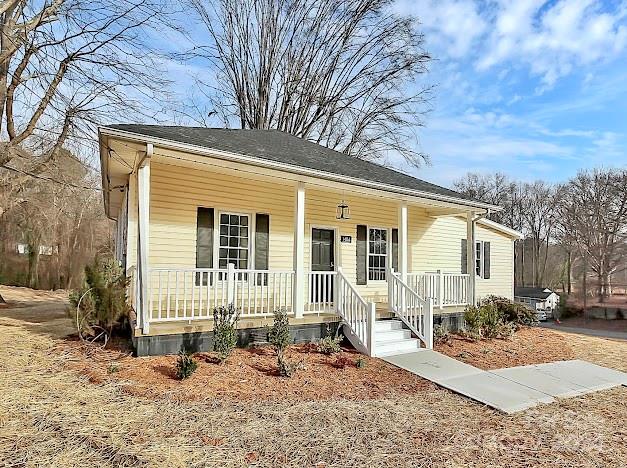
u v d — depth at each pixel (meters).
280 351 7.15
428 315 9.11
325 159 10.99
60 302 18.45
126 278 8.30
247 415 4.99
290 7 24.97
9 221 23.98
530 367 8.41
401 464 4.07
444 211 13.62
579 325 23.25
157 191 9.02
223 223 9.90
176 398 5.31
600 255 29.70
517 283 43.94
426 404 5.91
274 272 8.30
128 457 3.81
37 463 3.62
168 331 6.99
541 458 4.41
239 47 24.92
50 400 5.02
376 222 12.80
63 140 11.70
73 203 23.78
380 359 8.02
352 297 8.67
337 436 4.60
